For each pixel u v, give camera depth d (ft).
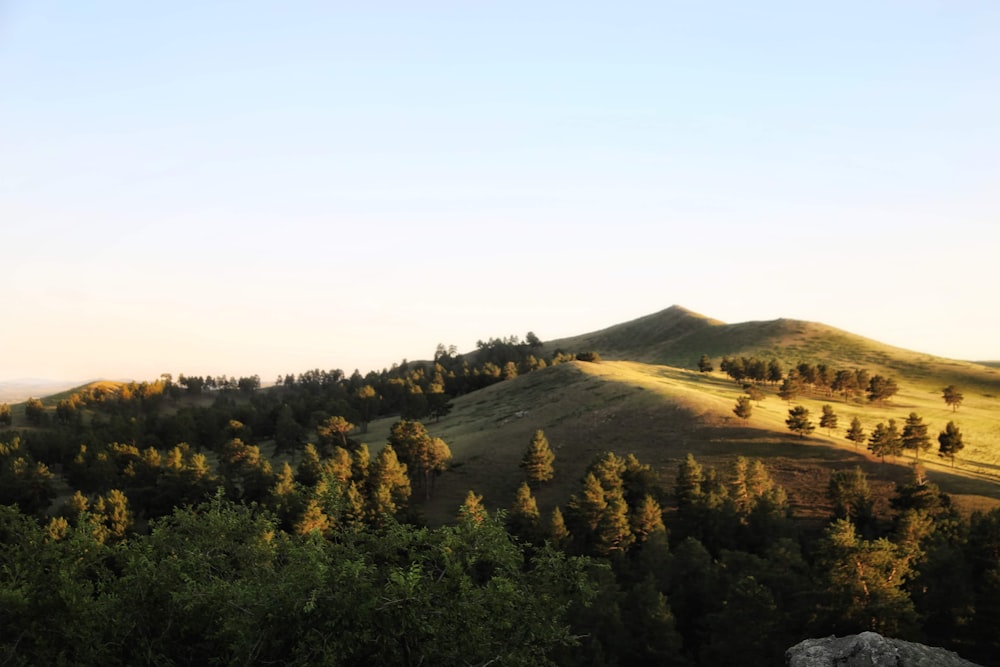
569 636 65.31
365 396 581.94
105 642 66.23
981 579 176.24
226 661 60.34
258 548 77.36
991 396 541.34
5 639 67.46
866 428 407.44
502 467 352.08
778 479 288.10
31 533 78.95
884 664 63.98
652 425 369.50
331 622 50.60
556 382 530.27
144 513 314.35
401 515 254.88
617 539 225.97
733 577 181.06
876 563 138.82
